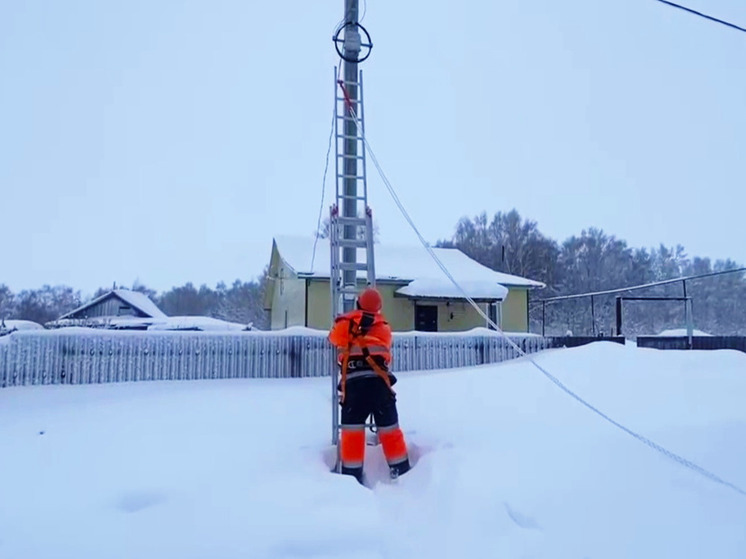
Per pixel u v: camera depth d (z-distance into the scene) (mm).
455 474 4383
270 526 3682
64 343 10289
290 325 22609
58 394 8914
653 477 4277
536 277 51375
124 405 7527
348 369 5164
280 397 7762
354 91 7055
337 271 6309
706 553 3412
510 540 3582
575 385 7055
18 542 3457
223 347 11227
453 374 8422
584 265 55656
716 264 61812
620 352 8406
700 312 50500
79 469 4723
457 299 20844
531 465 4492
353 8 7145
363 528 3711
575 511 3867
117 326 30297
